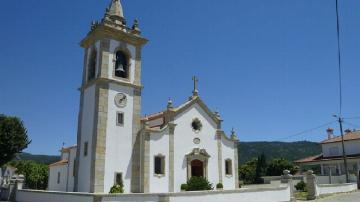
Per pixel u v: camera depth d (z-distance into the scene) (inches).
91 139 1298.0
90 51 1446.9
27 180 2780.5
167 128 1398.9
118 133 1323.8
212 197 941.2
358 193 1397.6
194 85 1542.8
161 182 1334.9
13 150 1632.6
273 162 2783.0
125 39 1435.8
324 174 2030.0
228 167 1567.4
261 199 1075.3
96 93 1323.8
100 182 1234.6
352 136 2092.8
